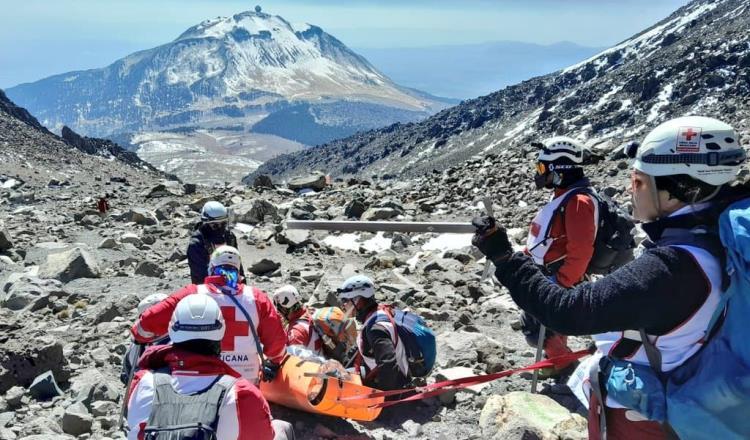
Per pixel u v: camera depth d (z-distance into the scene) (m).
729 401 3.03
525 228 16.23
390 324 7.58
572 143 7.05
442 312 10.83
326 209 21.11
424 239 16.45
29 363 8.16
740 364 3.05
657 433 3.30
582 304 3.11
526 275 3.32
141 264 14.25
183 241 17.78
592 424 3.60
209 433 4.26
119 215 20.50
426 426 7.17
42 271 13.96
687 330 3.12
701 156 3.13
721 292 3.07
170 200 22.80
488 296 11.74
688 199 3.19
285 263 15.05
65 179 39.53
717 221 3.15
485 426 6.73
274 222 19.00
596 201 6.96
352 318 8.45
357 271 13.77
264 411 4.56
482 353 8.71
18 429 6.98
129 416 4.52
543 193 19.31
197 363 4.55
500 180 21.72
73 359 9.04
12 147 59.62
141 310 7.27
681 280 3.03
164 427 4.25
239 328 6.48
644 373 3.26
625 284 3.06
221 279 6.59
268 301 6.70
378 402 7.11
